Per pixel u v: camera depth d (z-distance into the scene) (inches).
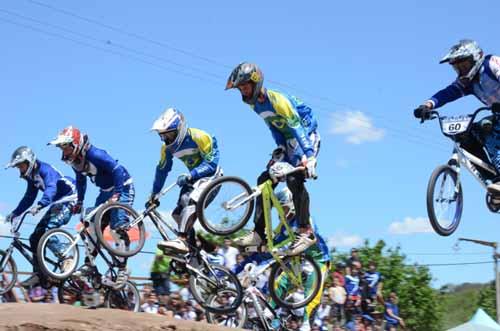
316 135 339.9
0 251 378.3
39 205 370.9
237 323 370.3
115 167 357.7
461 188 313.9
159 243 335.3
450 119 308.0
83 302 369.4
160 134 339.6
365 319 455.5
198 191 335.9
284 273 349.4
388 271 610.5
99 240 343.3
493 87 306.8
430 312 618.5
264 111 323.9
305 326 355.3
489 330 464.8
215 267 349.1
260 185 325.7
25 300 394.3
